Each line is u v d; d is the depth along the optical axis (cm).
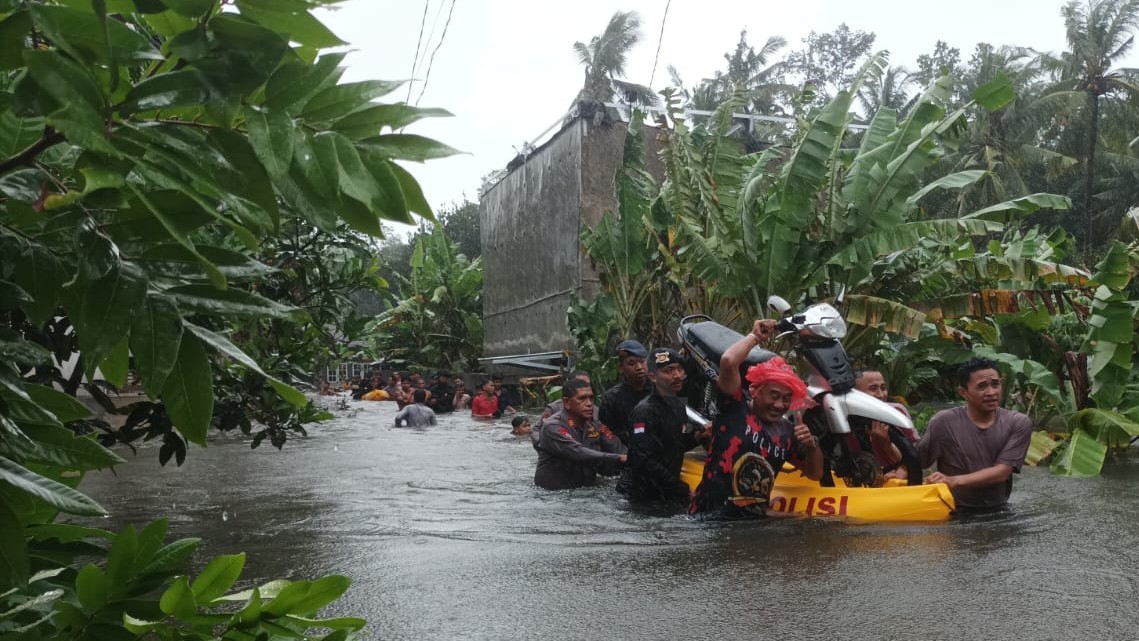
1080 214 3734
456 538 475
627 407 711
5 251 123
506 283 2161
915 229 1025
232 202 110
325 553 435
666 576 383
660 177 1689
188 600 126
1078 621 309
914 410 1193
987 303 1029
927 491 522
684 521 523
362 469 818
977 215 1043
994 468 546
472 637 301
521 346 2047
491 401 1806
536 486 691
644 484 599
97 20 97
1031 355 1111
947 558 409
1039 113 3316
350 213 119
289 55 114
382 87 120
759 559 413
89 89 95
